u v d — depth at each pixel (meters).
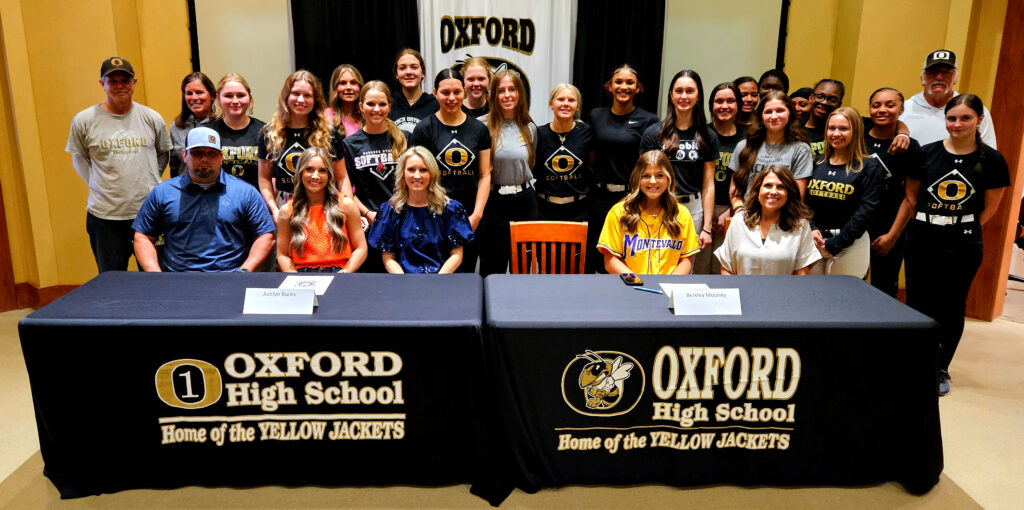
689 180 3.51
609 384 2.04
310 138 3.23
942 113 3.53
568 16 4.61
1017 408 2.96
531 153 3.54
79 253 4.21
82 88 3.99
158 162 3.69
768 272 2.73
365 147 3.41
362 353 1.99
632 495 2.17
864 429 2.12
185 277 2.38
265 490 2.17
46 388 2.00
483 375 2.01
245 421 2.06
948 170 2.98
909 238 3.17
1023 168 3.92
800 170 3.28
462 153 3.39
